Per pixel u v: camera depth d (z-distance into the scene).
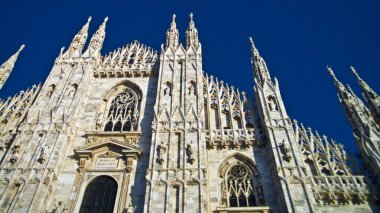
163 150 27.08
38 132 28.95
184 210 23.36
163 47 37.84
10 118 32.19
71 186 26.70
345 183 25.16
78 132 31.03
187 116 29.70
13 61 38.75
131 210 23.69
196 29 41.06
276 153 26.59
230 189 26.62
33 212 23.64
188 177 25.17
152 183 24.95
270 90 32.12
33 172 25.86
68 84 33.69
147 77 36.72
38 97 32.34
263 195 25.88
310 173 26.19
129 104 34.56
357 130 27.95
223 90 34.03
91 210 25.47
